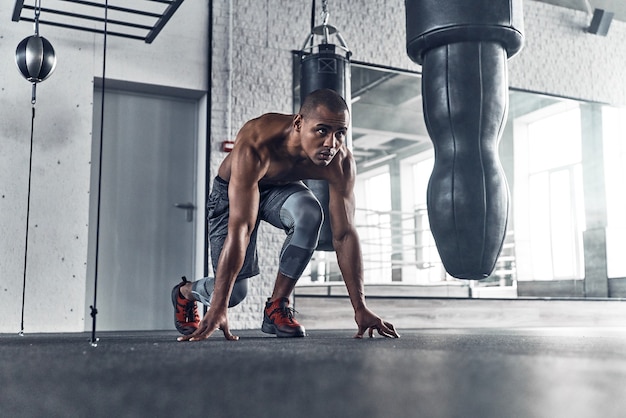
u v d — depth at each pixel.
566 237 5.68
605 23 5.99
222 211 2.41
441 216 2.04
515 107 5.70
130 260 4.51
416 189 5.03
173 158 4.74
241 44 4.85
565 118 5.88
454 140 2.06
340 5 5.18
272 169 2.06
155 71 4.60
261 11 4.95
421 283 4.91
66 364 0.83
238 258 1.85
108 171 4.53
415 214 4.96
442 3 2.05
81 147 4.35
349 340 1.76
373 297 4.74
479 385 0.56
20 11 3.95
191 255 4.71
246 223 1.89
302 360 0.84
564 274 5.59
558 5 6.00
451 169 2.03
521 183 5.59
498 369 0.67
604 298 5.68
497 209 2.01
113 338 2.53
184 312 2.70
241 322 4.57
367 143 5.00
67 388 0.67
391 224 4.87
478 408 0.49
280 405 0.53
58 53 4.35
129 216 4.55
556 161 5.78
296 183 2.27
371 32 5.25
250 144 1.95
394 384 0.59
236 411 0.53
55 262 4.19
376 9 5.31
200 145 4.78
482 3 2.02
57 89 4.32
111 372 0.73
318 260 4.64
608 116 6.06
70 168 4.30
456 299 5.04
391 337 1.96
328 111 1.82
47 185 4.23
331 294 4.64
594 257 5.73
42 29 4.32
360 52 5.19
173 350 1.17
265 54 4.92
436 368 0.69
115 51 4.50
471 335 2.20
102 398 0.62
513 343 1.39
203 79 4.73
